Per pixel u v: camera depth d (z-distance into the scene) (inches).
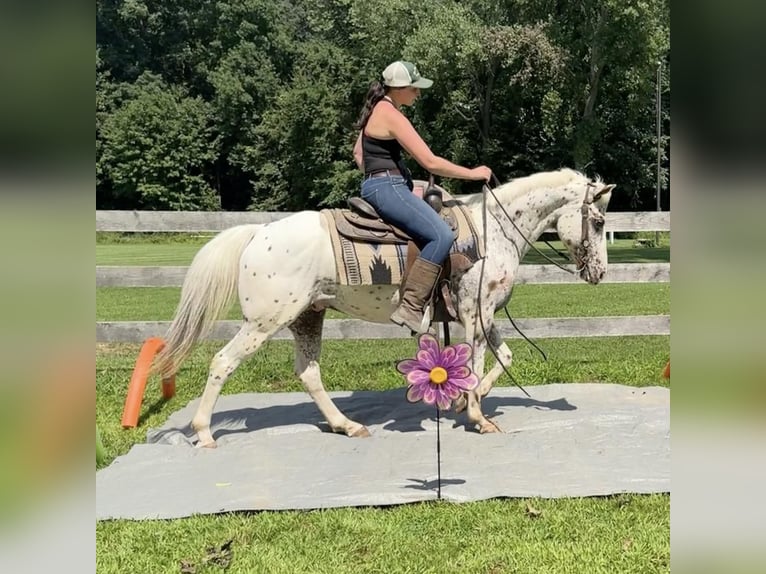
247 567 122.5
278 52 1907.0
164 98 1695.4
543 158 1272.1
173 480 156.4
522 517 138.3
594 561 122.0
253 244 174.4
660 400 219.0
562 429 190.4
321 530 134.3
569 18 1079.6
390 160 170.7
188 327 175.2
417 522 137.3
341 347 353.1
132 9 1865.2
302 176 1561.3
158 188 1656.0
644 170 1243.8
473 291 179.8
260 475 159.0
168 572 121.0
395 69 170.9
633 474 155.8
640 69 1051.9
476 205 185.3
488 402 220.4
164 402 236.1
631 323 274.7
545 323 274.5
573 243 187.6
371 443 181.2
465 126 1269.7
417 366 141.2
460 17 1035.3
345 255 169.0
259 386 259.8
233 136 1774.1
